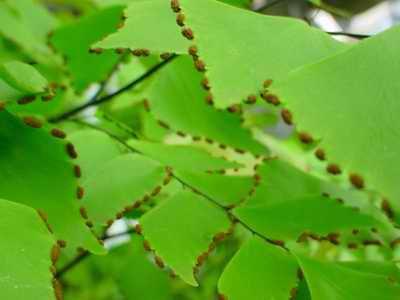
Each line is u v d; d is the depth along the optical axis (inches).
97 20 6.8
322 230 5.6
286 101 3.4
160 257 4.9
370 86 3.5
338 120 3.3
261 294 4.9
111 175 5.5
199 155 6.3
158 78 6.4
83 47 7.1
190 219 5.3
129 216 6.6
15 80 4.3
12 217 3.9
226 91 3.6
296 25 3.9
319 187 6.3
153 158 6.1
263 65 3.7
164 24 4.5
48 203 4.7
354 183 3.1
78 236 4.6
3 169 4.7
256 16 3.9
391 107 3.4
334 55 3.6
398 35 3.6
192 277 4.8
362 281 5.0
